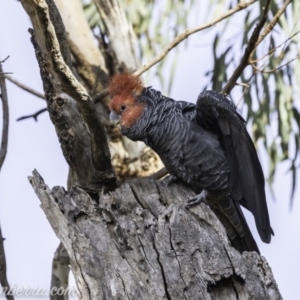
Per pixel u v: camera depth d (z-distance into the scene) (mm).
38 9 8648
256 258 8984
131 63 15664
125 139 15281
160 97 11781
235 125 10680
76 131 10047
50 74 9859
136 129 11609
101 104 15125
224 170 11148
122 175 15211
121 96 11859
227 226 11719
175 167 11312
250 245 11594
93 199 9844
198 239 8984
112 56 15633
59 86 9969
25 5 8742
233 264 8812
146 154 15305
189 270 8719
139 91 11875
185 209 9438
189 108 11547
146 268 8773
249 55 12422
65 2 15578
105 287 8688
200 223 9414
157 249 8898
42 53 9438
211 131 11352
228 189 11234
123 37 15719
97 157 9938
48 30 8883
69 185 12125
